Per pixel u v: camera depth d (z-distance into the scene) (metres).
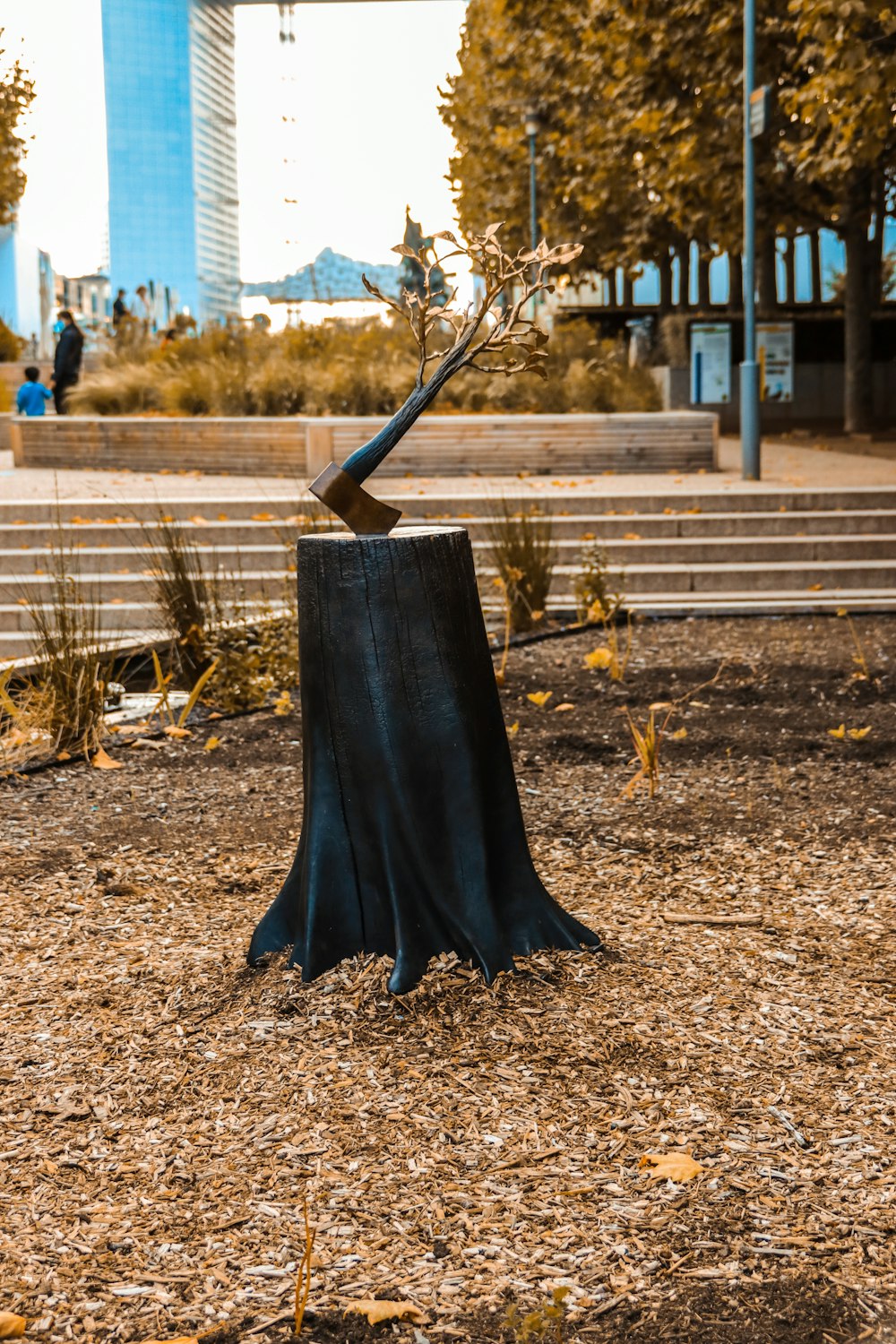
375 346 18.62
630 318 31.03
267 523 10.00
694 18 15.73
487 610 8.73
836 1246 2.25
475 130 28.39
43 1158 2.56
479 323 3.20
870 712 6.20
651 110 16.75
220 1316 2.08
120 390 18.27
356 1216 2.35
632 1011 3.11
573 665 7.47
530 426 13.49
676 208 17.92
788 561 10.00
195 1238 2.29
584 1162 2.50
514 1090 2.76
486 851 3.29
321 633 3.19
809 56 12.80
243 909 3.90
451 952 3.28
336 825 3.28
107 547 9.77
